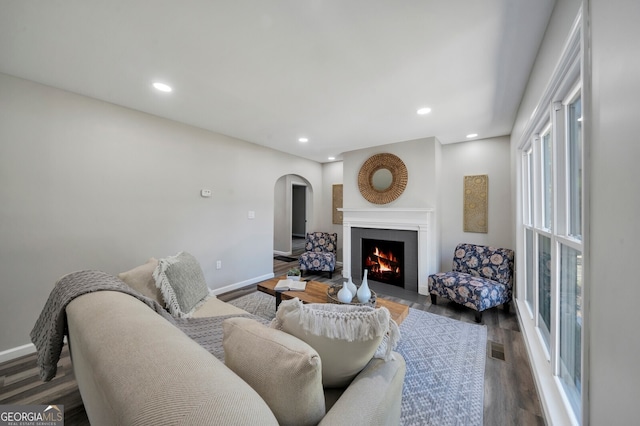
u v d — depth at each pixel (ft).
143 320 2.91
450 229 13.00
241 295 11.68
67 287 4.25
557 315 5.27
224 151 11.87
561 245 5.21
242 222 12.81
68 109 7.54
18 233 6.83
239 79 6.79
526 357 6.86
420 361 6.66
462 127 10.50
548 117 5.77
